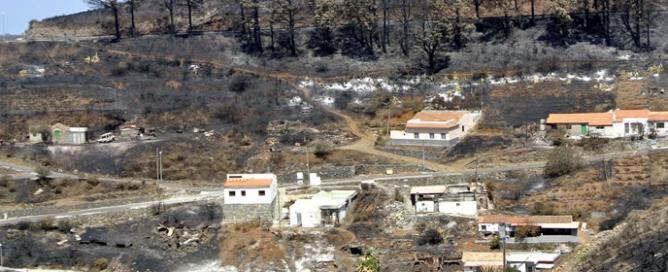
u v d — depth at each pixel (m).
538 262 195.50
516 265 196.62
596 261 162.62
